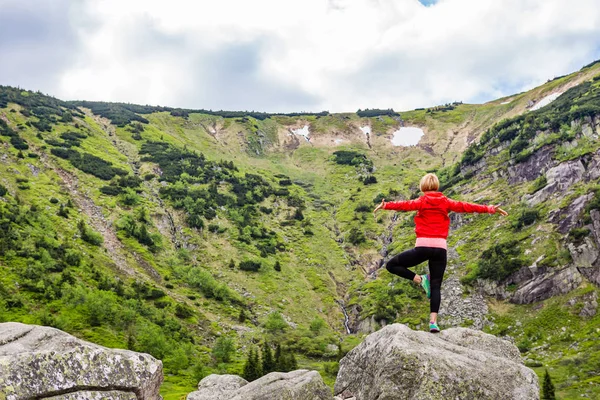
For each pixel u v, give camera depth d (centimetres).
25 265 11862
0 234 12475
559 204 14250
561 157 16262
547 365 9656
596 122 17475
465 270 14212
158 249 16112
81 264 12962
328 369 10156
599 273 11725
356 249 19050
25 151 19162
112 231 16025
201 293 14488
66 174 18700
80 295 11138
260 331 12962
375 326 13325
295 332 13025
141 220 17138
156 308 12488
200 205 19362
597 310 11075
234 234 18400
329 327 13862
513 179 17975
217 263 16438
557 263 12394
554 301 11850
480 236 15562
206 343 11769
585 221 12788
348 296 15862
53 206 15925
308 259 18062
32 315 10062
